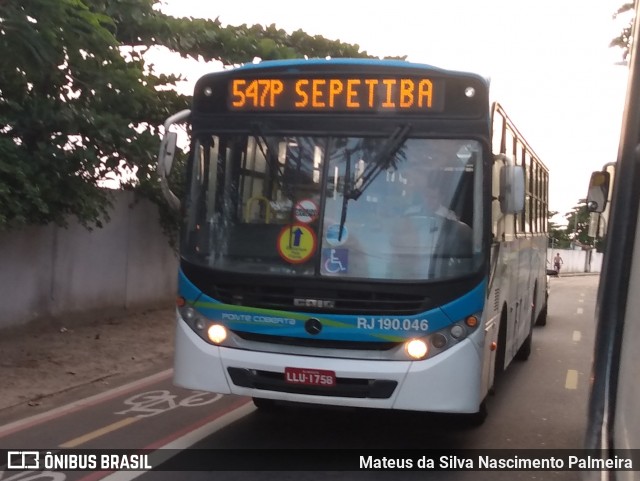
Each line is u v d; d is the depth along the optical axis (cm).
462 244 588
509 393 924
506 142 763
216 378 615
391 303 583
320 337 591
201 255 636
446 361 575
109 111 1179
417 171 601
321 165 616
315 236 604
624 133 489
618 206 480
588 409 470
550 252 5691
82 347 1107
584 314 2058
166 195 691
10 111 1044
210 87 657
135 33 1326
